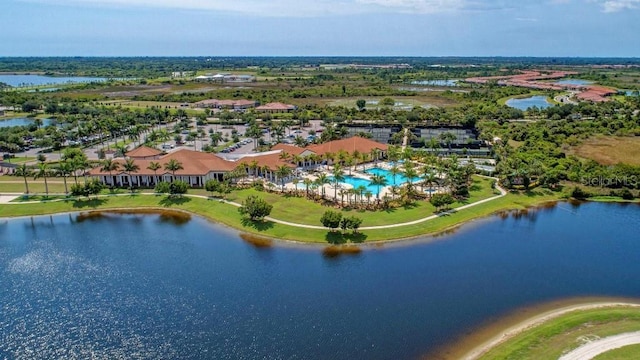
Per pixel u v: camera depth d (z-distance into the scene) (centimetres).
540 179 15050
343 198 13588
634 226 12250
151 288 8931
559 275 9512
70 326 7688
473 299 8525
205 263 10050
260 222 12150
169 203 13862
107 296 8638
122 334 7456
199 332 7488
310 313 8025
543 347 6881
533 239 11388
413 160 17975
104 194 14538
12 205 13575
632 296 8694
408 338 7319
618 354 6625
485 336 7375
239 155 18125
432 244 11025
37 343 7238
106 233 11844
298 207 13000
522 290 8881
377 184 13862
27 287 9006
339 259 10212
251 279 9281
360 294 8688
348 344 7162
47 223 12588
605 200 14225
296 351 6994
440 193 13600
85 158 16262
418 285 9056
